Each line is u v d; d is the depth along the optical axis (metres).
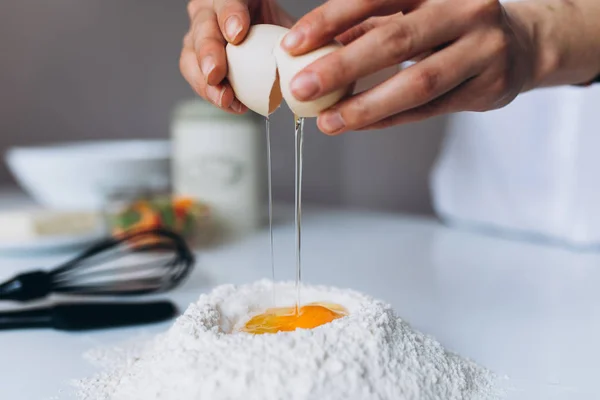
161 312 0.47
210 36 0.40
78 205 0.82
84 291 0.51
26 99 1.14
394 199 1.22
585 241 0.65
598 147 0.64
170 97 1.19
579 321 0.46
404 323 0.39
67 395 0.37
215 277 0.56
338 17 0.35
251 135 0.70
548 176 0.67
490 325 0.45
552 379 0.38
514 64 0.39
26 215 0.68
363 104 0.36
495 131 0.72
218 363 0.34
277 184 1.18
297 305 0.39
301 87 0.35
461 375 0.37
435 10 0.36
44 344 0.43
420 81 0.36
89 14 1.14
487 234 0.74
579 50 0.44
